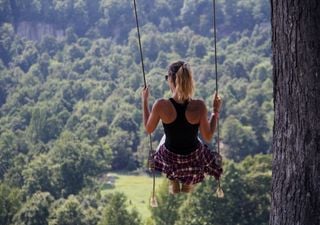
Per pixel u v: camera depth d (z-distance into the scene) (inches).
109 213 1504.7
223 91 3034.0
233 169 1380.4
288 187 166.9
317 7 161.6
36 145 2687.0
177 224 1375.5
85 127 2883.9
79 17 4584.2
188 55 3981.3
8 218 1594.5
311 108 163.2
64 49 4274.1
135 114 2970.0
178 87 193.5
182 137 197.3
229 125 2610.7
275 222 169.8
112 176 2645.2
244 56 3732.8
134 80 3499.0
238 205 1364.4
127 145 2810.0
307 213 164.1
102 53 4131.4
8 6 4601.4
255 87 3100.4
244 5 4350.4
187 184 205.0
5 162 2511.1
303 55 163.0
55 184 2161.7
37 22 4638.3
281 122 168.4
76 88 3479.3
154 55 4050.2
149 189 2512.3
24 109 3211.1
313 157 163.6
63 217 1617.9
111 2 4527.6
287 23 164.6
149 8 4527.6
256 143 2637.8
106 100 3287.4
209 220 1359.5
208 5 4478.3
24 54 4220.0
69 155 2273.6
